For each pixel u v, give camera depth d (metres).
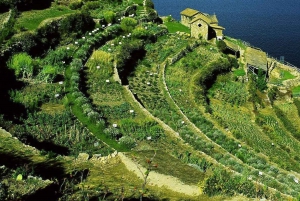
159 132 46.56
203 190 31.45
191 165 37.47
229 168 41.75
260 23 120.50
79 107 48.16
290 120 70.31
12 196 23.80
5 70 52.41
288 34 112.69
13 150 33.59
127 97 55.34
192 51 80.50
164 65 72.06
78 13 73.38
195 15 92.00
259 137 59.53
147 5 94.62
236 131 56.94
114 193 28.03
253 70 80.94
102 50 68.25
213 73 74.62
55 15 72.81
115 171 34.09
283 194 36.59
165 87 64.25
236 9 131.75
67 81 54.75
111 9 85.81
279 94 76.19
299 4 137.88
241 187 33.38
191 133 48.91
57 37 67.81
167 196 30.19
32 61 55.12
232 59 81.19
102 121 45.41
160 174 33.09
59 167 32.00
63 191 26.31
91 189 28.05
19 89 50.22
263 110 70.25
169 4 134.12
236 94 71.75
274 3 138.50
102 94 55.19
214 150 46.59
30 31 63.81
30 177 26.48
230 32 113.12
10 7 71.25
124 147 41.72
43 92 50.41
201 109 61.28
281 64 87.81
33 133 41.09
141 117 50.56
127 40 74.56
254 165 46.34
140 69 69.12
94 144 41.28
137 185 31.23
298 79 83.00
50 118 44.62
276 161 51.03
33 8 74.75
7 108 44.44
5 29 61.88
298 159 55.59
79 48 66.31
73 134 42.44
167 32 85.50
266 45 105.69
